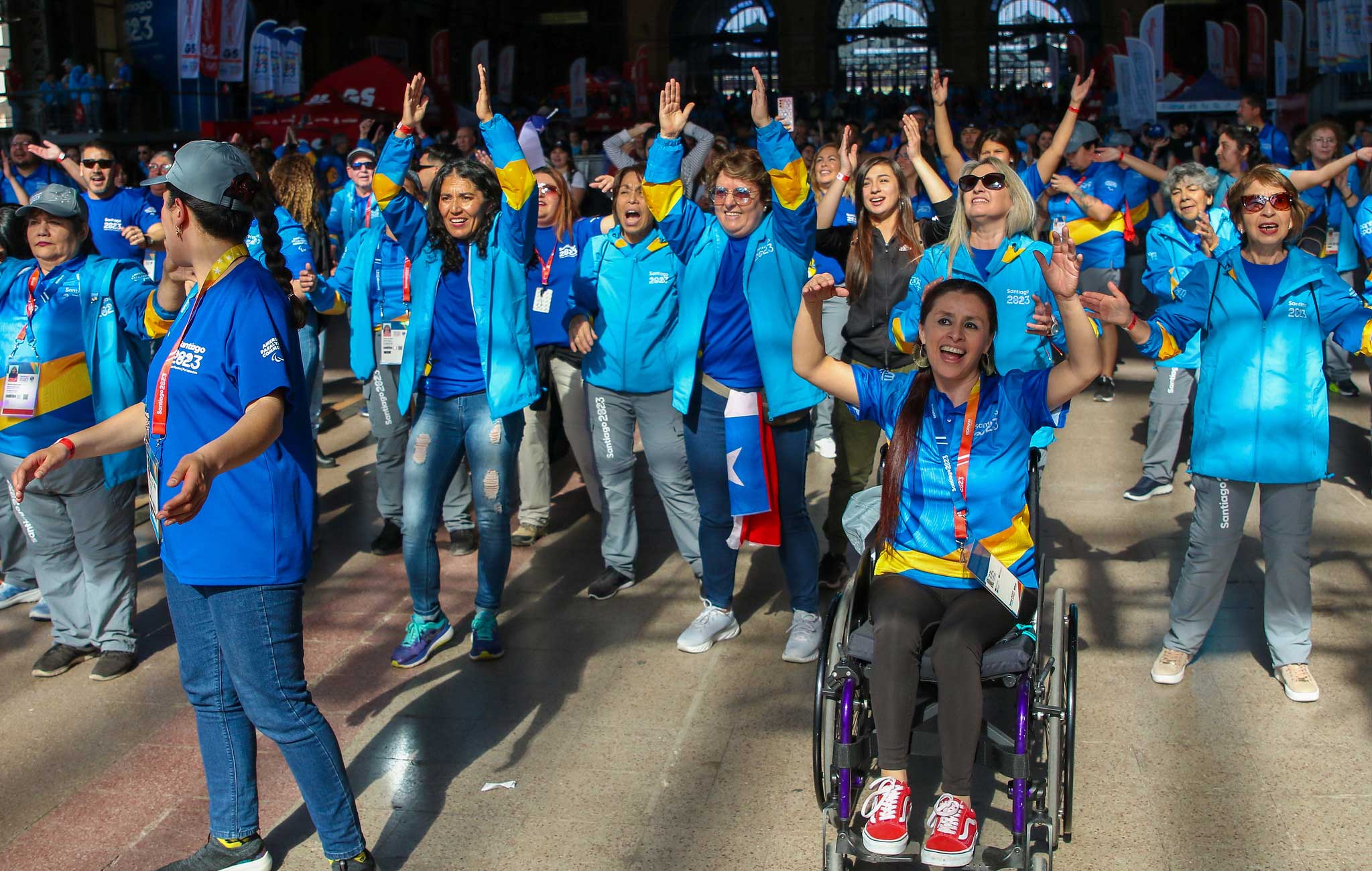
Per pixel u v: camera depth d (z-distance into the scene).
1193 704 4.33
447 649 5.02
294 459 3.30
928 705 3.45
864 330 5.33
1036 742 3.71
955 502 3.43
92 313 4.78
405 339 5.67
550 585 5.70
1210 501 4.33
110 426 3.39
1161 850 3.49
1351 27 14.02
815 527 6.32
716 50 42.78
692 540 5.27
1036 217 4.57
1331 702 4.31
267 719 3.30
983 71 41.41
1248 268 4.24
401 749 4.20
